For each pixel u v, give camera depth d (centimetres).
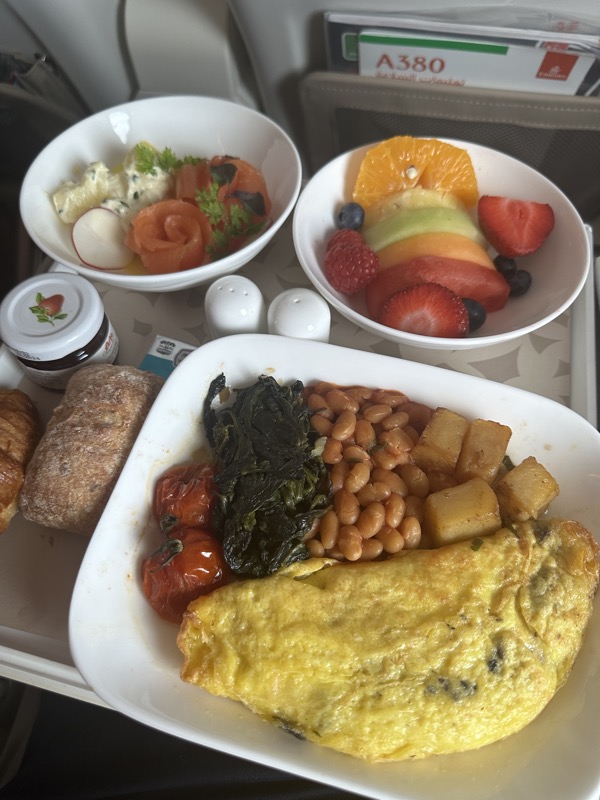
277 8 35
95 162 37
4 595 29
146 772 32
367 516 27
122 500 27
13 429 30
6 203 47
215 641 25
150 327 36
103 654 25
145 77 43
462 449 28
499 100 37
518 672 24
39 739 34
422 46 35
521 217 35
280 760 23
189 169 37
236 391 31
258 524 27
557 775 23
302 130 45
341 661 24
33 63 45
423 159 35
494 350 35
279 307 31
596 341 37
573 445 29
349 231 35
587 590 26
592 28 33
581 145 39
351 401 30
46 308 30
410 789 22
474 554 25
